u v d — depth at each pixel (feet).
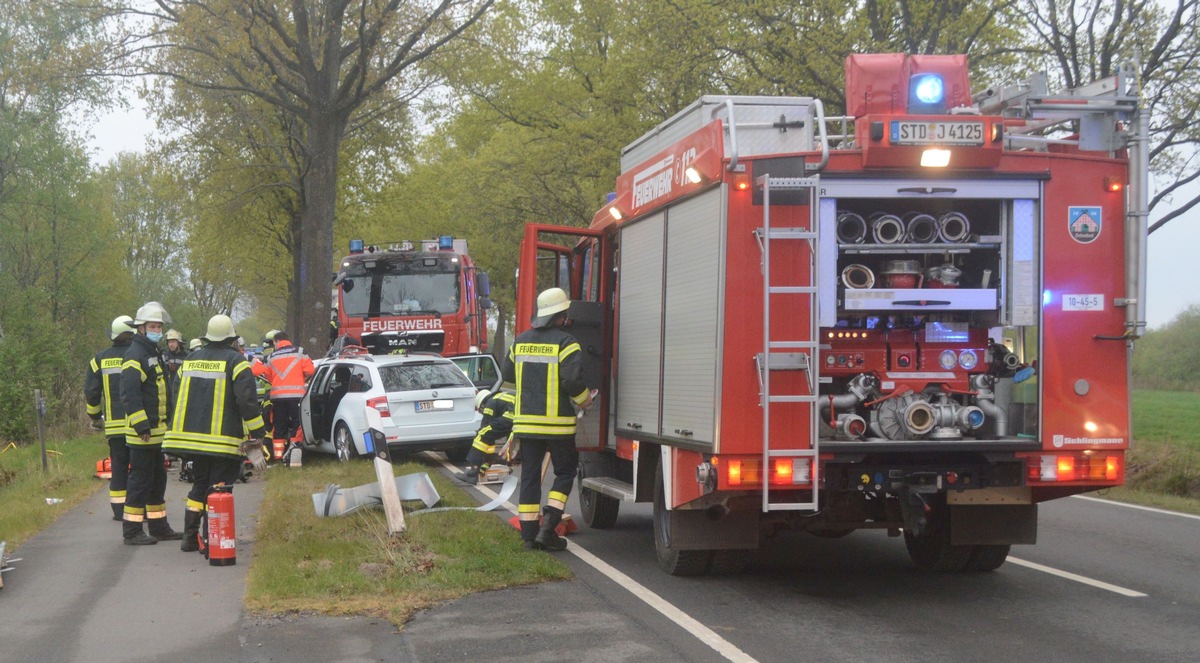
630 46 73.05
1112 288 22.08
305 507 34.09
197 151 110.01
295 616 21.26
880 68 24.08
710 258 21.77
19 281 97.19
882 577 25.59
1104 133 22.49
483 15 80.79
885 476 21.88
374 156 118.93
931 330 22.59
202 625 20.70
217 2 70.13
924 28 60.70
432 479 41.14
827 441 21.52
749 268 21.13
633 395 27.32
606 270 31.58
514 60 86.33
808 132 22.88
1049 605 22.43
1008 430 22.58
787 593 23.63
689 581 24.95
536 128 99.50
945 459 22.27
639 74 69.46
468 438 48.11
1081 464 22.08
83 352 99.14
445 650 18.83
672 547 23.84
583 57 96.89
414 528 29.40
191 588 23.97
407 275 70.18
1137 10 54.85
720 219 21.27
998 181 21.72
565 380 28.04
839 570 26.53
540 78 95.71
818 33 59.00
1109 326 22.06
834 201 21.54
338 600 22.34
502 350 161.68
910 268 22.39
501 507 35.63
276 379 48.37
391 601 22.24
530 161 93.76
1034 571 26.35
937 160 21.18
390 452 46.75
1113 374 22.06
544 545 28.45
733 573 25.50
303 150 107.55
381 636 19.77
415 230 139.85
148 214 203.10
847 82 24.41
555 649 18.85
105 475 45.85
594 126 84.99
